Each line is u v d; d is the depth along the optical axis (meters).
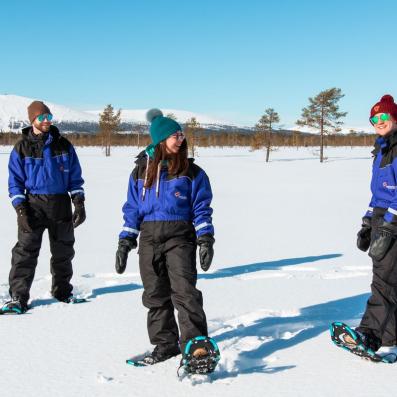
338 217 12.08
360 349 3.35
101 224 11.03
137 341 3.91
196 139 73.25
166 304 3.54
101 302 5.04
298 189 20.33
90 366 3.43
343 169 37.38
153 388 3.06
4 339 3.97
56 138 5.01
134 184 3.56
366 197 16.94
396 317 3.61
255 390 3.01
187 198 3.42
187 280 3.32
